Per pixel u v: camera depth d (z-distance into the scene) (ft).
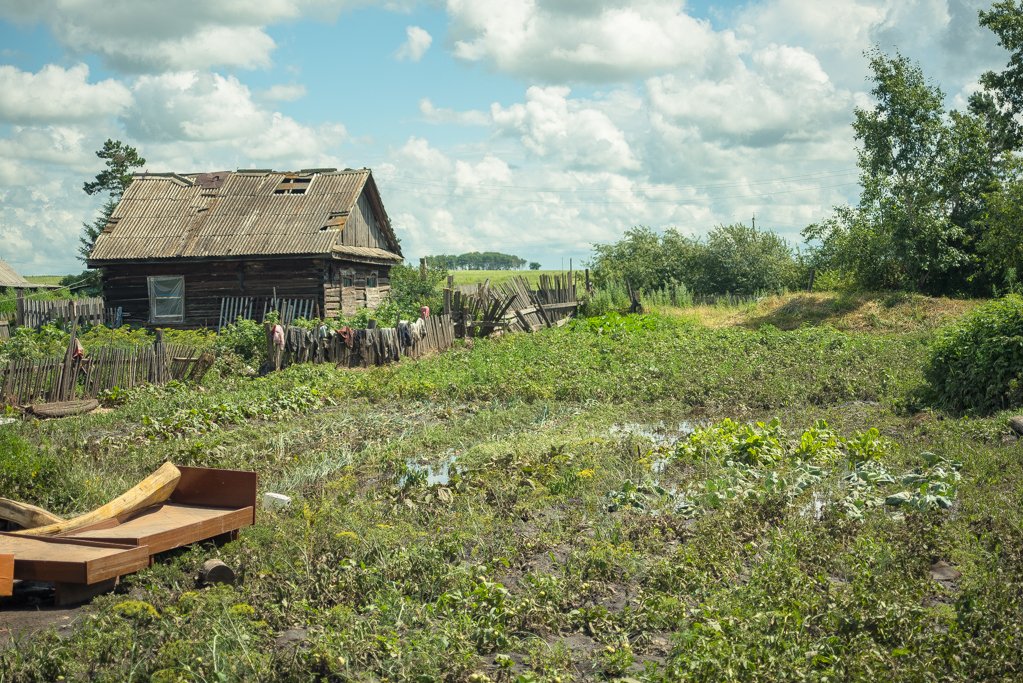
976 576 19.67
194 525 23.09
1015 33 106.93
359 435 41.11
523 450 34.81
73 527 23.03
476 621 17.95
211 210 93.97
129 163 176.45
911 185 101.65
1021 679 15.19
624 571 21.16
